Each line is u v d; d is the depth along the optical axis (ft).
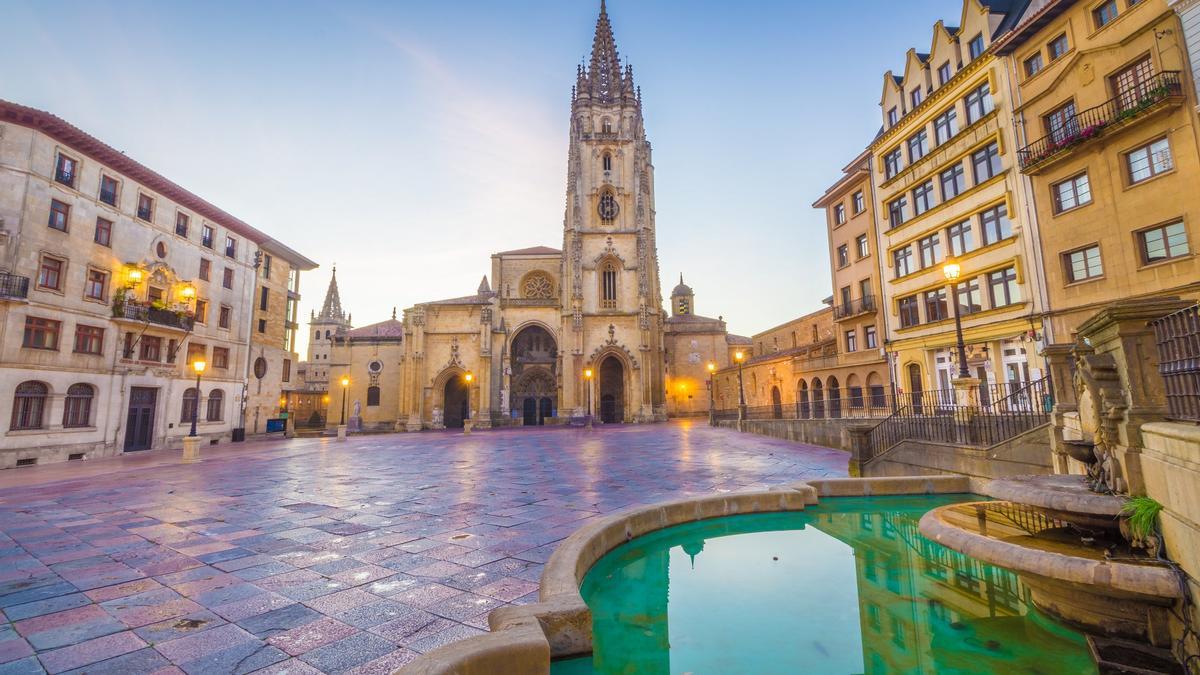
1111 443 20.42
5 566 21.80
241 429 120.57
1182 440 15.12
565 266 192.34
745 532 30.76
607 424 181.37
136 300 92.84
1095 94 64.18
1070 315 66.69
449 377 187.73
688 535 30.01
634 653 16.29
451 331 187.11
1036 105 71.67
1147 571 15.35
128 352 92.94
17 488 45.47
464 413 195.31
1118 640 16.35
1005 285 76.59
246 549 24.32
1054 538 20.71
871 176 106.83
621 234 192.34
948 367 86.43
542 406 198.49
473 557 22.82
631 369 183.01
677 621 18.81
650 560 25.82
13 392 73.72
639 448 79.61
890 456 48.11
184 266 106.73
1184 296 55.21
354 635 15.01
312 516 31.73
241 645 14.39
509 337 191.11
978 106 81.25
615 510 32.86
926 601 20.62
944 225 86.69
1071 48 66.74
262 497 39.01
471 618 16.19
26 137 76.79
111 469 61.72
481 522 29.68
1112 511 18.63
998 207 77.56
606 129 202.90
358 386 196.65
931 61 91.09
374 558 22.76
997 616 19.17
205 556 23.21
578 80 207.21
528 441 103.65
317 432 169.37
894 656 16.01
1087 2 64.90
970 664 15.51
